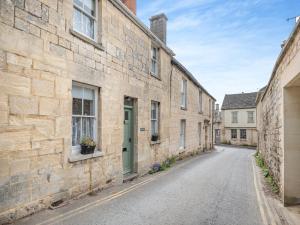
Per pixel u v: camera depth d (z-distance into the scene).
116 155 7.21
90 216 4.57
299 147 5.64
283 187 5.72
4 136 3.93
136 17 8.34
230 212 5.10
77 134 5.91
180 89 14.24
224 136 37.72
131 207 5.19
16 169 4.12
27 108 4.33
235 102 38.00
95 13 6.57
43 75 4.67
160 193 6.40
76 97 5.91
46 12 4.76
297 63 4.55
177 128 13.66
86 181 5.89
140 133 8.98
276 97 7.36
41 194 4.61
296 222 4.62
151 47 10.63
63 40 5.18
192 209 5.19
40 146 4.58
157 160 10.66
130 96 8.22
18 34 4.18
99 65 6.45
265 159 11.96
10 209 4.02
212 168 11.38
